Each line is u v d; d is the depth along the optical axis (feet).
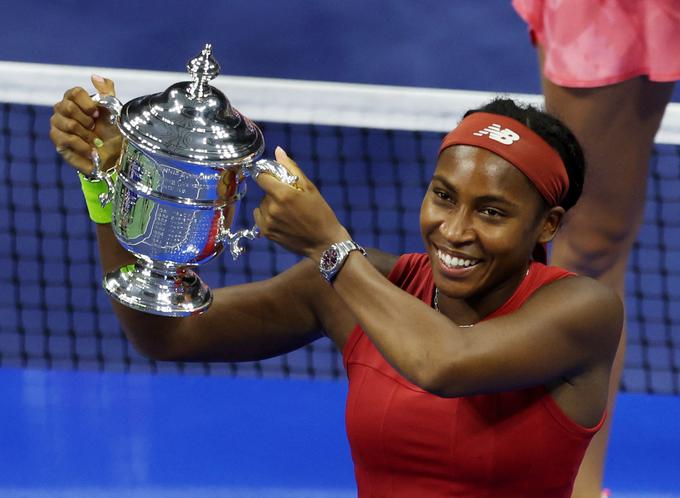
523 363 38.11
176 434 76.43
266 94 87.56
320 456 75.46
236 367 83.61
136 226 37.37
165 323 44.73
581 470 66.85
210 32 117.50
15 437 74.84
